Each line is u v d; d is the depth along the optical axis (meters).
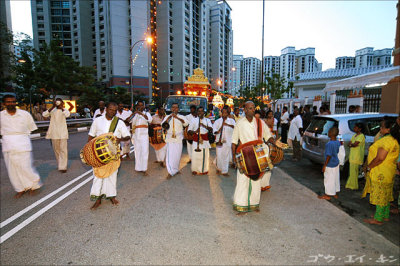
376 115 6.10
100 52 76.19
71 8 76.81
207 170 6.20
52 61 26.98
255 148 3.59
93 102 32.03
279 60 100.75
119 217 3.69
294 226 3.42
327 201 4.39
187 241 3.02
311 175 6.19
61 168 6.29
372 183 3.58
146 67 73.69
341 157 4.56
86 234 3.19
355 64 108.06
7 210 3.98
